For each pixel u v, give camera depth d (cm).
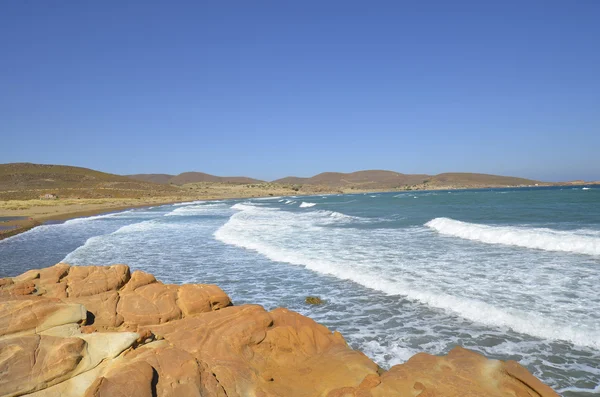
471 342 775
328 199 9162
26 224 3506
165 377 489
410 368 589
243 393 527
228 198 11238
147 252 1941
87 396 414
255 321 701
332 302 1073
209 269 1528
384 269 1363
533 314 875
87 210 5634
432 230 2359
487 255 1536
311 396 543
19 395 427
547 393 497
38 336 507
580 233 1841
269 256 1750
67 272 855
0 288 742
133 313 716
